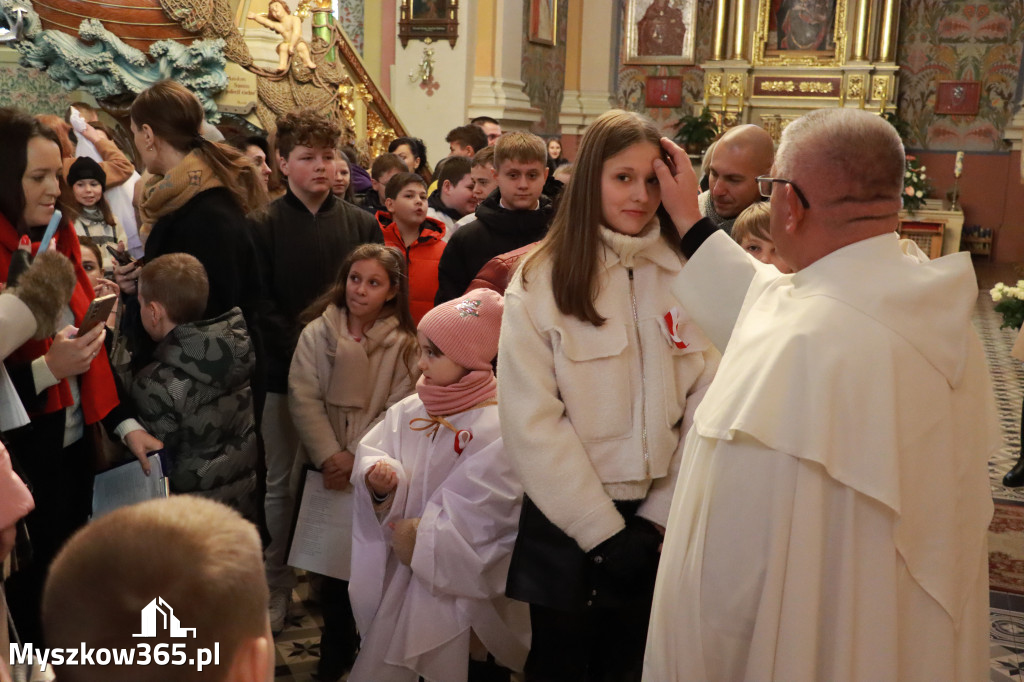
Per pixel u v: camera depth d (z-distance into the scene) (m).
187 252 2.91
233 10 6.80
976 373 1.52
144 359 2.88
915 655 1.44
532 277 2.01
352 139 7.59
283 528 3.30
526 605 2.50
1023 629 3.38
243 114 6.56
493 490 2.30
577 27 14.08
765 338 1.49
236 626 0.95
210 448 2.73
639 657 2.19
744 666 1.46
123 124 6.16
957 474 1.48
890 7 13.20
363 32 11.57
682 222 1.93
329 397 2.94
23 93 6.94
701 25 14.00
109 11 5.86
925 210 12.64
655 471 1.97
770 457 1.43
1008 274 12.66
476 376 2.41
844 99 13.45
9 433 2.26
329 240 3.44
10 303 1.99
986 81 13.59
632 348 2.00
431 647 2.33
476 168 4.59
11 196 2.24
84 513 2.53
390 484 2.44
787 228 1.55
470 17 10.66
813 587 1.40
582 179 1.98
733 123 13.67
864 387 1.40
